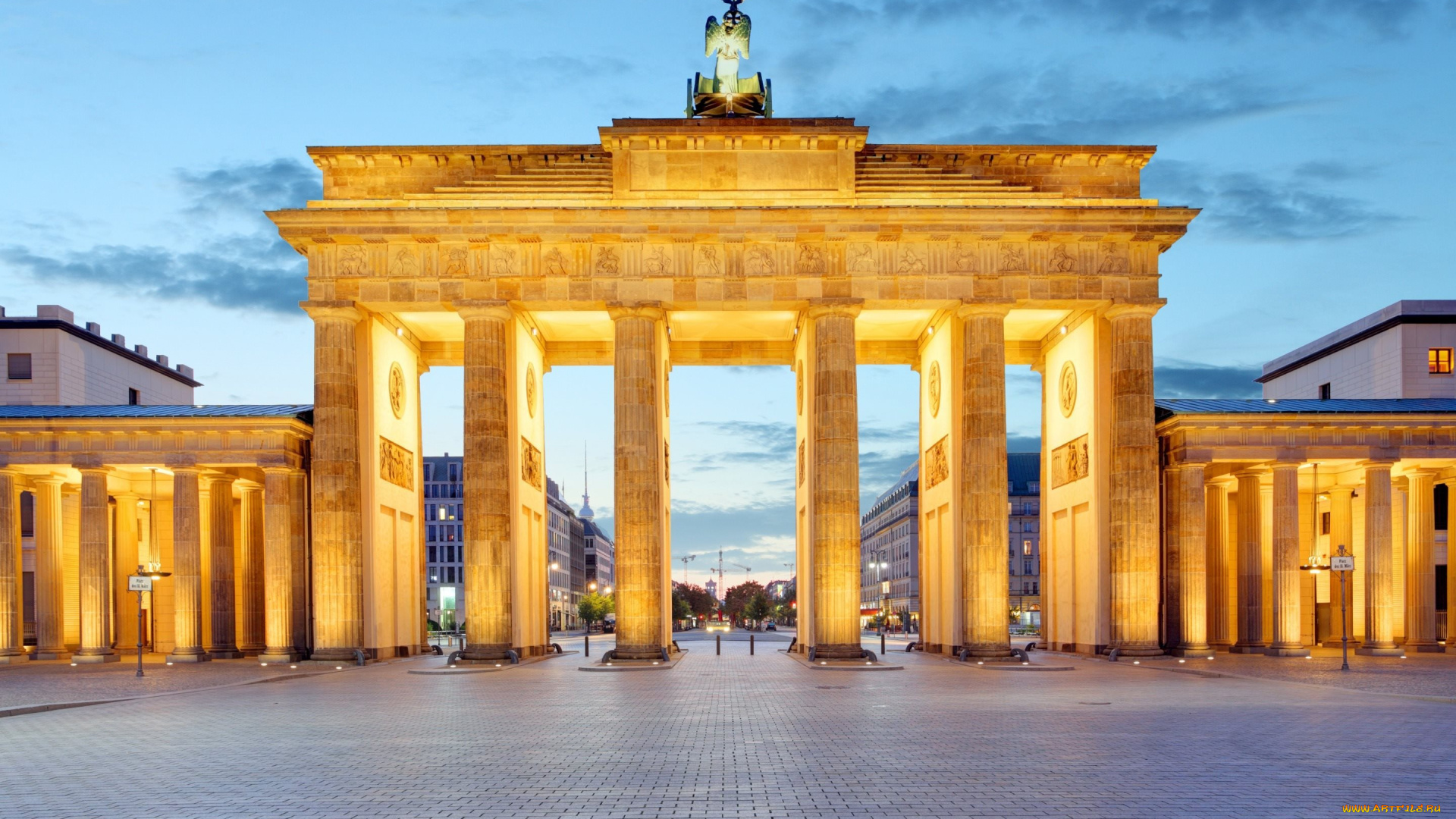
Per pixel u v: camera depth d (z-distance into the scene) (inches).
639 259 2498.8
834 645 2420.0
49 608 2790.4
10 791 832.3
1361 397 3772.1
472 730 1187.3
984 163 2642.7
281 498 2615.7
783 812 735.1
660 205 2534.5
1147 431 2516.0
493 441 2476.6
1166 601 2645.2
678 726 1216.8
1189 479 2623.0
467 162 2637.8
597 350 3058.6
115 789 834.2
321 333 2502.5
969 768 903.1
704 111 2645.2
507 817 723.4
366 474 2571.4
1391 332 3599.9
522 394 2696.9
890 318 2800.2
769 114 2664.9
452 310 2561.5
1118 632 2497.5
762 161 2556.6
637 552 2436.0
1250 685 1749.5
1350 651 2837.1
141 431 2640.3
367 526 2561.5
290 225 2474.2
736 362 3127.5
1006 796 784.3
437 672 2169.0
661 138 2546.8
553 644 3068.4
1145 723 1208.2
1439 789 805.2
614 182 2546.8
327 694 1681.8
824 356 2490.2
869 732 1147.9
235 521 3196.4
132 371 3865.7
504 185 2576.3
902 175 2596.0
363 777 876.6
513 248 2507.4
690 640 4586.6
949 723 1223.5
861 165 2613.2
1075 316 2719.0
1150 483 2504.9
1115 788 812.0
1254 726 1167.0
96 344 3636.8
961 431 2605.8
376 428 2610.7
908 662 2453.2
